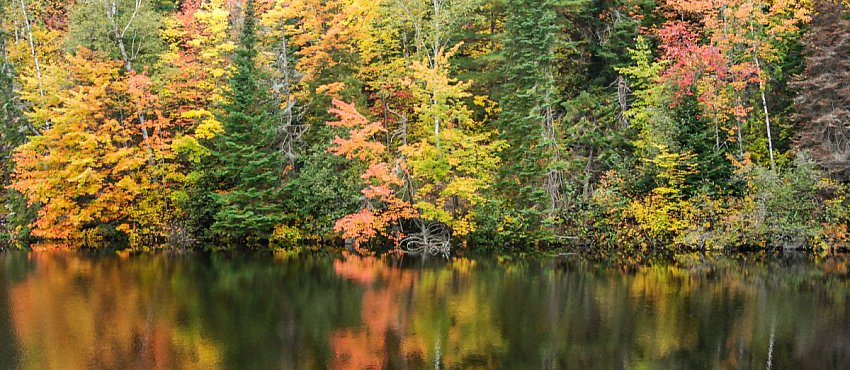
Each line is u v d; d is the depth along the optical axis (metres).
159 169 28.91
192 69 31.91
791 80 27.45
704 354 13.49
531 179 26.92
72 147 28.30
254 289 19.92
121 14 31.50
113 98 30.19
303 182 28.41
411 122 31.12
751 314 16.81
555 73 28.75
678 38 29.61
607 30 29.80
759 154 27.62
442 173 26.56
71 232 29.23
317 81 29.66
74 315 16.61
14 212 30.33
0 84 29.98
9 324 15.66
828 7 25.36
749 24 27.59
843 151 25.41
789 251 26.33
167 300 18.38
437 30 27.92
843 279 21.41
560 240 27.89
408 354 13.52
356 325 15.85
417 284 20.78
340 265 24.30
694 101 26.89
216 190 29.59
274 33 31.52
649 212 26.42
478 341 14.49
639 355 13.45
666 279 21.50
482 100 31.27
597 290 19.75
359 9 29.03
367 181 26.58
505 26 28.12
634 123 28.38
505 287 20.33
